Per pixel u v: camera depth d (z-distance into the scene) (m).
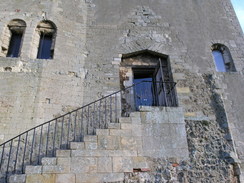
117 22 8.70
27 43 7.37
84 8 8.86
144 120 5.83
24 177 4.45
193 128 6.45
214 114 6.87
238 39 8.94
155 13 9.16
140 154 5.41
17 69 6.92
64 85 7.04
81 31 8.27
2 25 7.59
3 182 5.45
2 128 6.05
